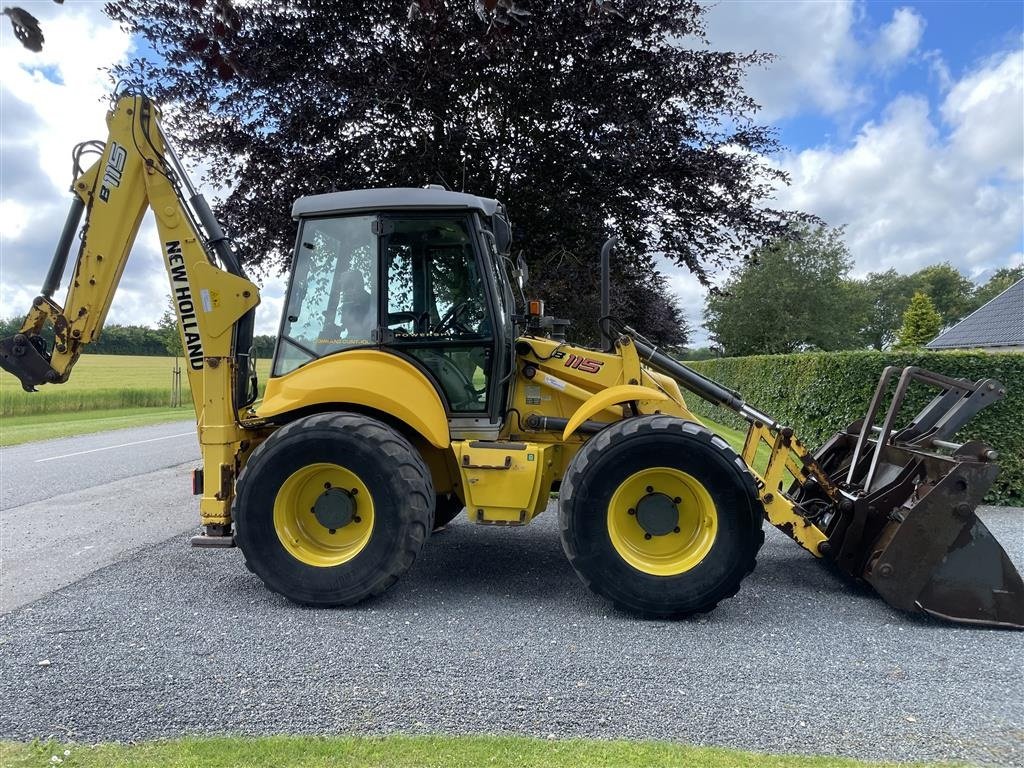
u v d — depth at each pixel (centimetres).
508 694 285
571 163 681
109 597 404
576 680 298
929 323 4669
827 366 858
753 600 407
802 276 3928
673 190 718
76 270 441
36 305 443
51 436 1449
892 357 746
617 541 383
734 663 318
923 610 369
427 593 414
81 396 2406
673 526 386
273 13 621
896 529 374
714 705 278
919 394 725
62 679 296
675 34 664
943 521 368
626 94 668
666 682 297
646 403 425
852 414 785
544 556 496
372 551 384
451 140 657
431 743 245
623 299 812
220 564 474
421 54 625
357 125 681
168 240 433
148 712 269
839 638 350
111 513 661
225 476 416
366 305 427
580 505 378
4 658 318
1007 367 696
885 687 295
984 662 321
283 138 657
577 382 447
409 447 395
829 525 423
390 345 424
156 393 2722
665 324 1308
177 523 614
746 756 239
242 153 696
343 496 396
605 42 640
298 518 402
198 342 434
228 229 702
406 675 301
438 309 428
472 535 557
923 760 239
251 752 238
